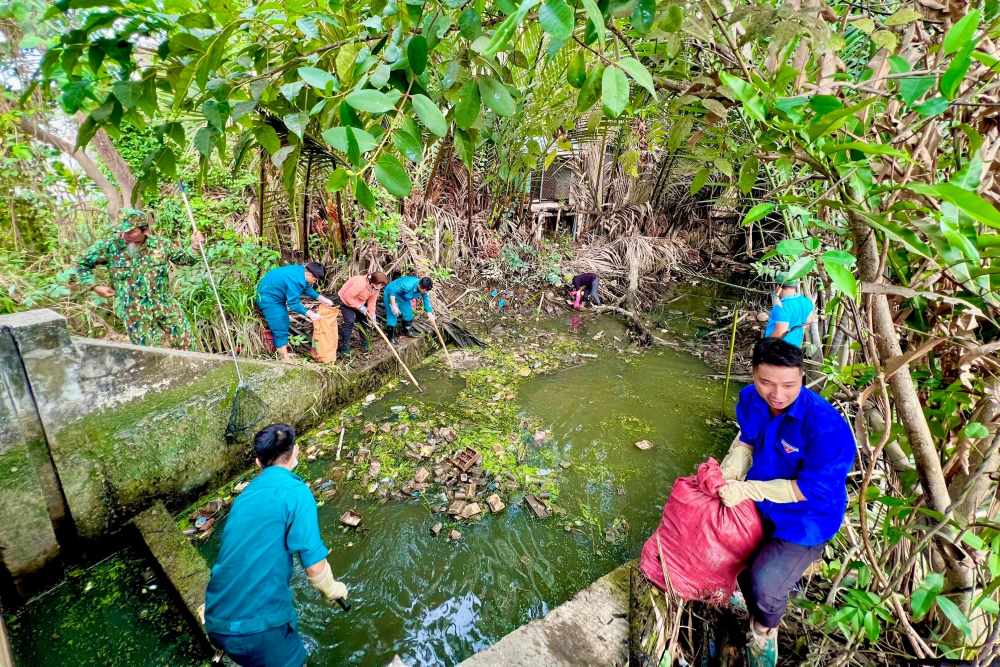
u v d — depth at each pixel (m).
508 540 3.56
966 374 1.59
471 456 4.39
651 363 6.59
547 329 7.56
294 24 1.33
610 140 9.00
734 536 2.02
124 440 3.36
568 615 2.34
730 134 1.65
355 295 5.39
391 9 1.12
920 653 1.84
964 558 1.70
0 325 2.78
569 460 4.47
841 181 1.07
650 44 1.55
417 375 5.90
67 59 1.23
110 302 4.53
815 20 1.14
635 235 10.27
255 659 2.15
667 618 2.07
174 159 1.39
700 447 4.75
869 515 2.30
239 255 5.12
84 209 5.03
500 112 1.15
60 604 2.97
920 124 1.25
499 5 0.93
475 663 2.11
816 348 3.31
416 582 3.24
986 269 1.01
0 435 2.75
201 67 1.14
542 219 9.52
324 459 4.32
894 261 1.36
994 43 1.28
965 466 1.67
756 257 9.64
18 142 4.42
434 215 7.73
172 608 2.95
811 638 2.15
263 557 2.08
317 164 4.97
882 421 1.98
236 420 4.00
